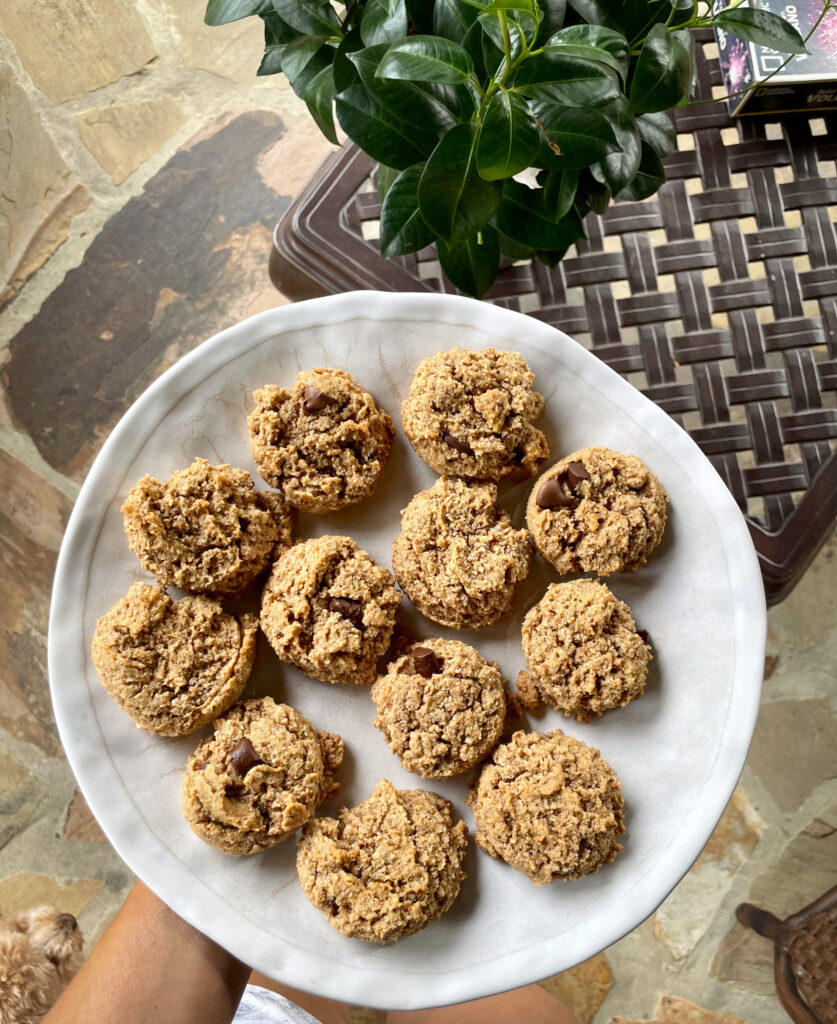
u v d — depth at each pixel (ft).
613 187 1.19
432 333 1.32
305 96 1.23
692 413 1.58
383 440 1.31
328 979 1.23
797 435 1.56
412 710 1.24
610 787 1.24
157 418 1.31
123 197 2.17
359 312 1.31
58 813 2.07
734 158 1.58
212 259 2.16
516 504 1.35
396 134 1.13
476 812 1.25
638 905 1.24
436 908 1.22
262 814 1.22
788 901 2.04
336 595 1.25
